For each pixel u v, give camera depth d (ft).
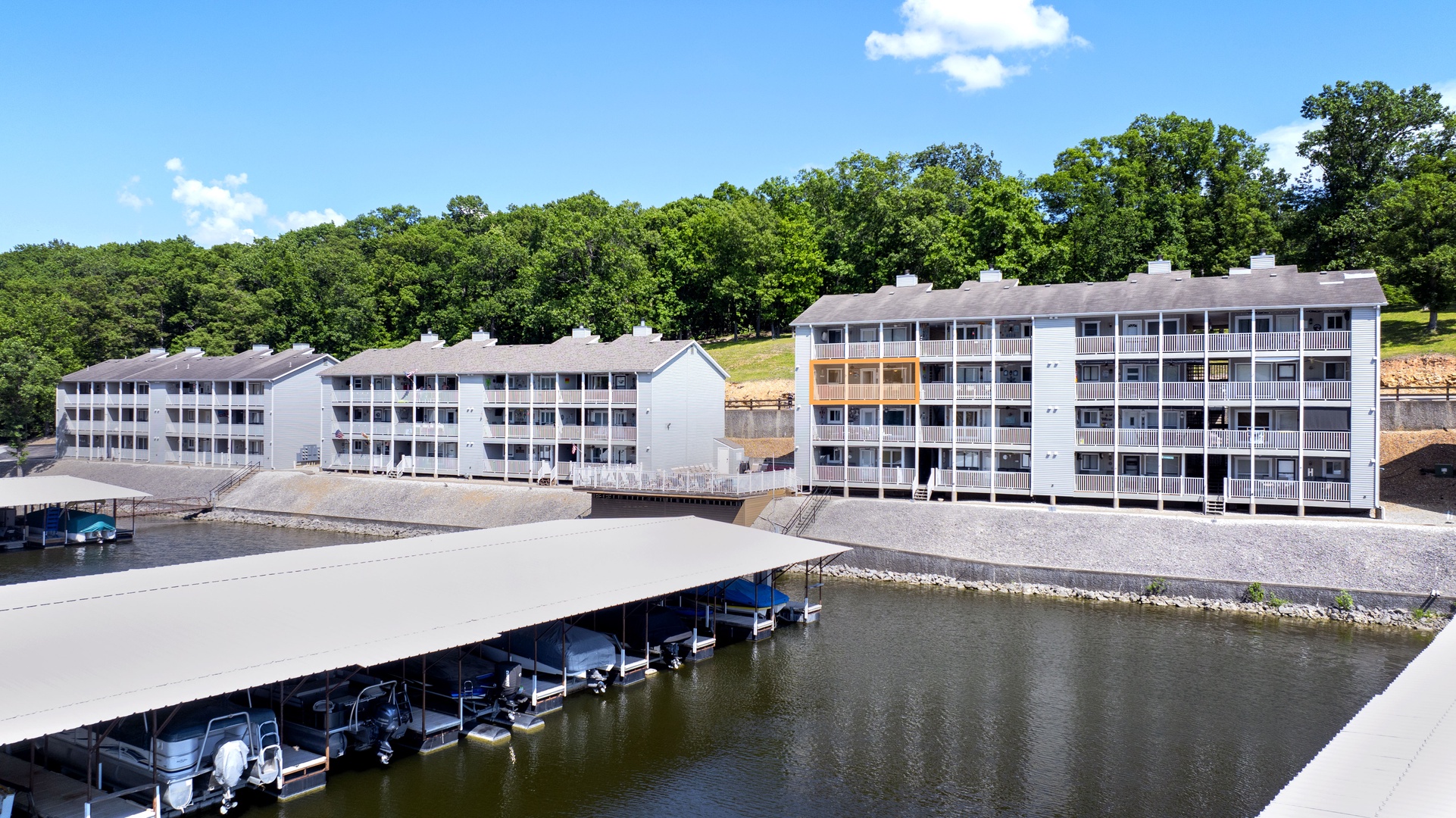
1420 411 216.74
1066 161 361.71
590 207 404.36
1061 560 174.40
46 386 356.18
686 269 410.72
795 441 227.20
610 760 103.14
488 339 303.27
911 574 184.55
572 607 114.11
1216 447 186.60
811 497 215.10
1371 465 174.91
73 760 93.09
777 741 108.47
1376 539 157.38
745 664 136.15
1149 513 184.24
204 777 89.66
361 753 104.22
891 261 340.39
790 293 394.11
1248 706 116.16
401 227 588.09
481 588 118.93
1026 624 152.46
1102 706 117.39
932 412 218.79
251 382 314.35
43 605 101.65
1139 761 101.65
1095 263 318.04
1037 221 333.21
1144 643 141.18
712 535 159.12
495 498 242.99
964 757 103.55
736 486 201.87
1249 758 101.81
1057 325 200.64
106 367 380.17
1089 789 95.30
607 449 256.11
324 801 92.43
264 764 91.45
